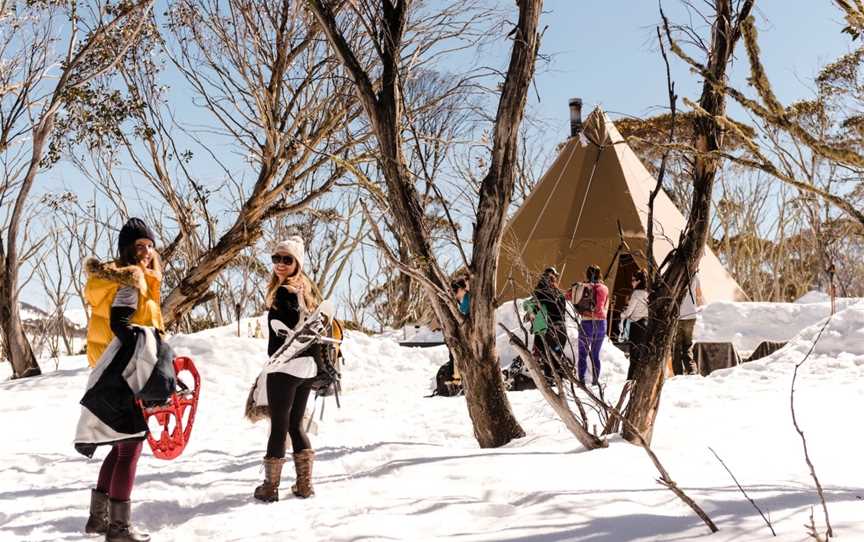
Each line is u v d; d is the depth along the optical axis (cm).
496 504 411
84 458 722
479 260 655
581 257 1723
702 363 1353
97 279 441
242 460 679
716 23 549
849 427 576
